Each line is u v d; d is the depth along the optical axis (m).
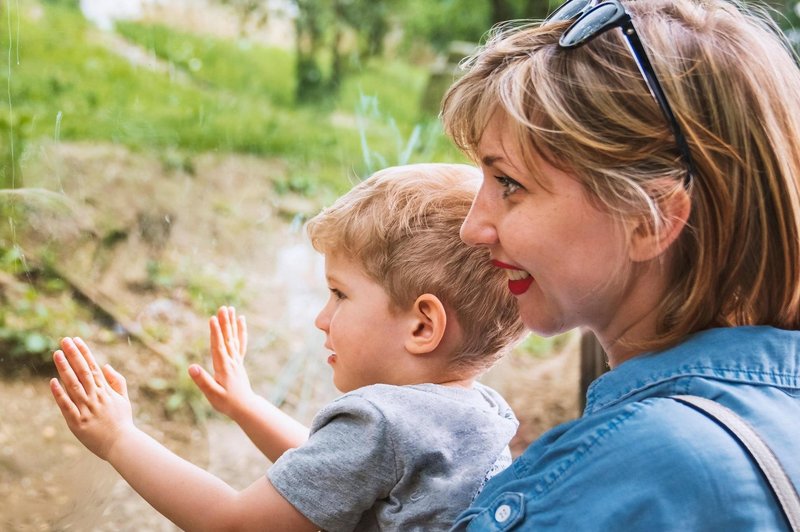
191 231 4.56
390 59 8.95
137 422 3.04
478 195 0.98
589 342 2.24
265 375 3.53
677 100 0.87
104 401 1.27
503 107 0.91
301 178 5.58
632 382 0.89
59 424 2.57
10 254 3.26
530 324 0.99
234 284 4.14
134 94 6.11
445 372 1.23
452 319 1.22
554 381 3.70
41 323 3.07
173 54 7.23
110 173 4.66
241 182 5.32
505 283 1.23
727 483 0.78
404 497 1.12
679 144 0.87
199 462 2.92
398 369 1.23
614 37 0.90
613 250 0.90
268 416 1.40
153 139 5.36
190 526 1.19
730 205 0.88
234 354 1.44
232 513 1.16
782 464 0.79
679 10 0.93
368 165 4.50
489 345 1.25
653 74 0.87
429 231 1.22
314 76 7.76
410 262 1.20
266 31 8.23
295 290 4.21
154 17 7.65
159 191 4.76
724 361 0.87
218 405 1.41
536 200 0.91
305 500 1.12
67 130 4.99
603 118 0.88
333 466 1.12
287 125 6.55
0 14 5.41
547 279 0.92
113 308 3.47
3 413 2.57
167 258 4.20
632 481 0.80
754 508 0.78
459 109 0.98
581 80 0.89
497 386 3.62
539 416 3.41
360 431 1.13
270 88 7.47
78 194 4.30
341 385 1.28
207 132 5.74
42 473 2.39
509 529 0.85
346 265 1.25
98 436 1.25
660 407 0.83
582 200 0.89
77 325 3.25
